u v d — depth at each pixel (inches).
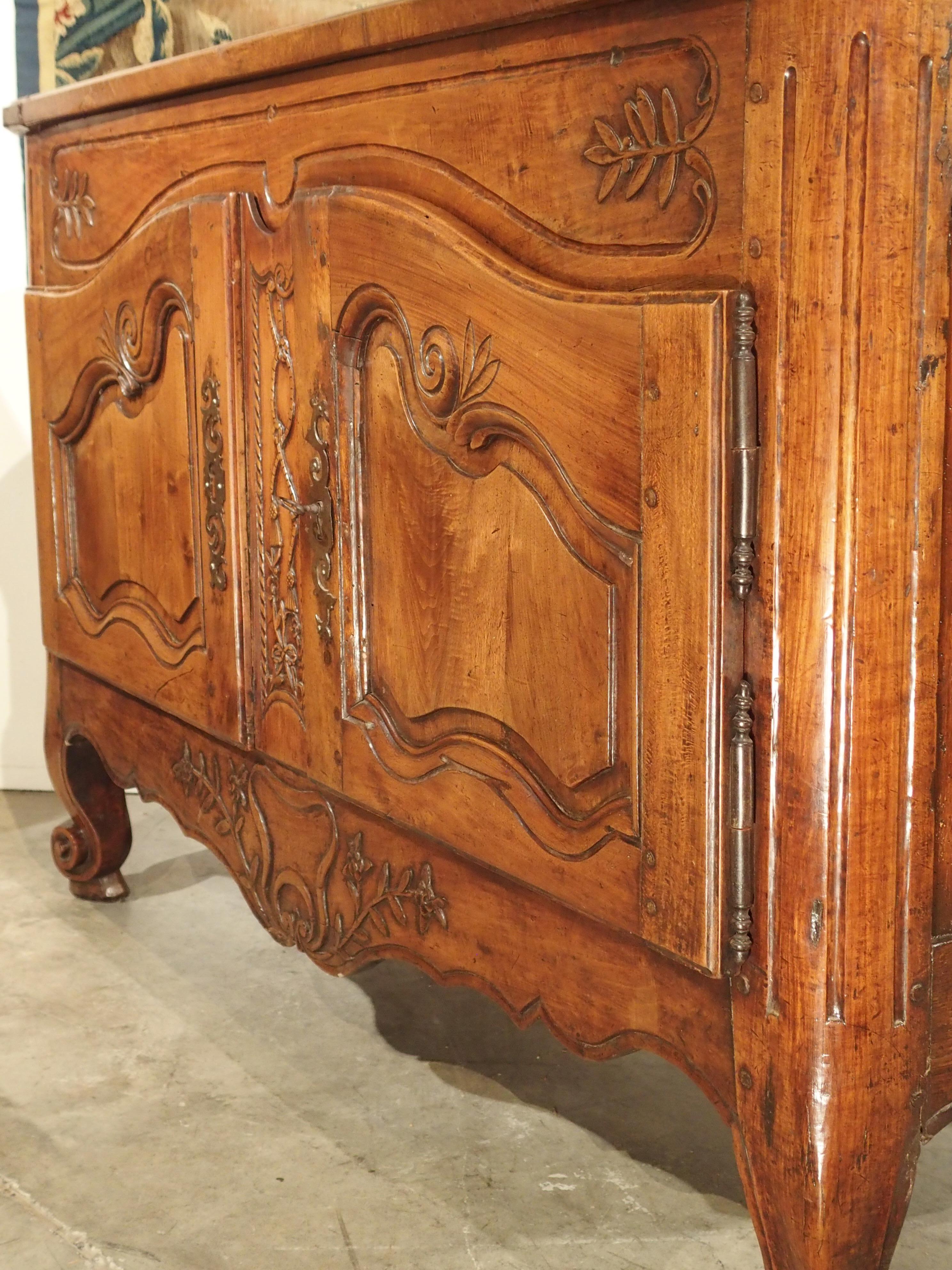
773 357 36.0
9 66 95.4
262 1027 68.2
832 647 36.1
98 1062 64.9
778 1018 38.3
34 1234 52.1
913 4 33.9
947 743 39.0
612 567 40.8
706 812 38.2
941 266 35.9
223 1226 52.2
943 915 39.9
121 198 67.0
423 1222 52.2
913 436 36.1
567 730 43.4
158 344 63.9
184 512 63.7
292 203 53.4
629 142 39.0
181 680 65.5
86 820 81.7
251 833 63.8
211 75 57.1
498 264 43.4
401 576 50.6
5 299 98.1
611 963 44.1
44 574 79.0
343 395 51.7
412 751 50.9
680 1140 57.9
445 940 51.8
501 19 41.9
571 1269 49.1
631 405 39.0
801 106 34.3
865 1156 38.4
